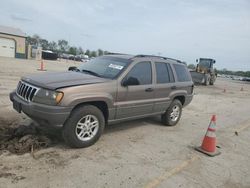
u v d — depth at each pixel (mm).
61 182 3459
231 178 4227
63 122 4270
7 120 5719
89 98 4488
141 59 5762
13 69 18406
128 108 5352
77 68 6066
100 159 4309
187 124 7605
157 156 4758
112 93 4914
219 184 3969
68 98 4211
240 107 12656
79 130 4570
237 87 30016
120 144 5129
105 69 5457
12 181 3342
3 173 3502
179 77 7004
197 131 6883
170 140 5789
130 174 3922
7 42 37656
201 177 4117
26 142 4445
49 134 5062
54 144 4680
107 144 5031
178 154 4984
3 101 7586
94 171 3873
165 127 6855
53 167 3832
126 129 6215
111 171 3941
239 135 7008
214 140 5234
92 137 4770
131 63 5449
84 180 3584
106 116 5074
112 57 5910
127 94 5238
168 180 3873
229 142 6215
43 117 4168
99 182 3582
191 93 7590
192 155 5008
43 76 4875
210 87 24688
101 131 4898
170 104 6770
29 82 4613
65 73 5234
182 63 7449
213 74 27125
